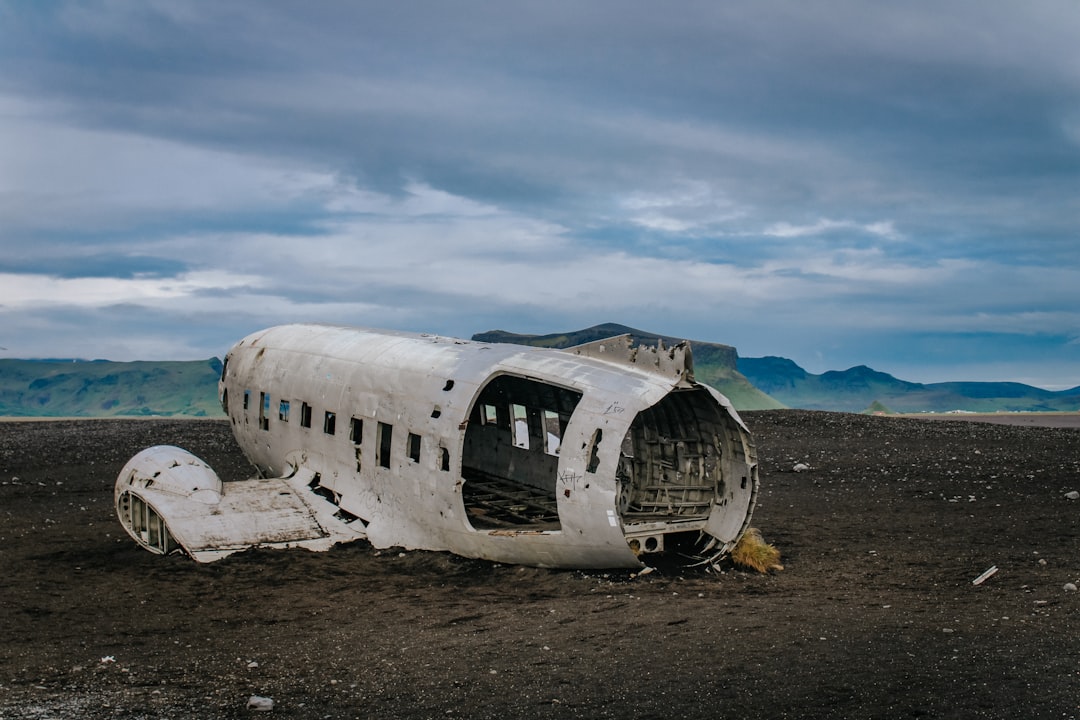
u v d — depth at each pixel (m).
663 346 12.20
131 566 12.74
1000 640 8.31
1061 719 6.34
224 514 13.41
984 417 52.16
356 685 7.51
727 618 9.44
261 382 16.62
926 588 11.10
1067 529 15.14
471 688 7.36
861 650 8.09
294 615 10.06
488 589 11.11
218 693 7.35
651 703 6.90
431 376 13.08
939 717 6.45
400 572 12.01
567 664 7.94
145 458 14.13
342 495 14.23
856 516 17.03
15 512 18.73
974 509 17.48
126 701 7.14
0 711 6.89
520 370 12.33
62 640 9.13
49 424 39.41
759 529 15.70
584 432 11.30
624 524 12.09
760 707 6.75
